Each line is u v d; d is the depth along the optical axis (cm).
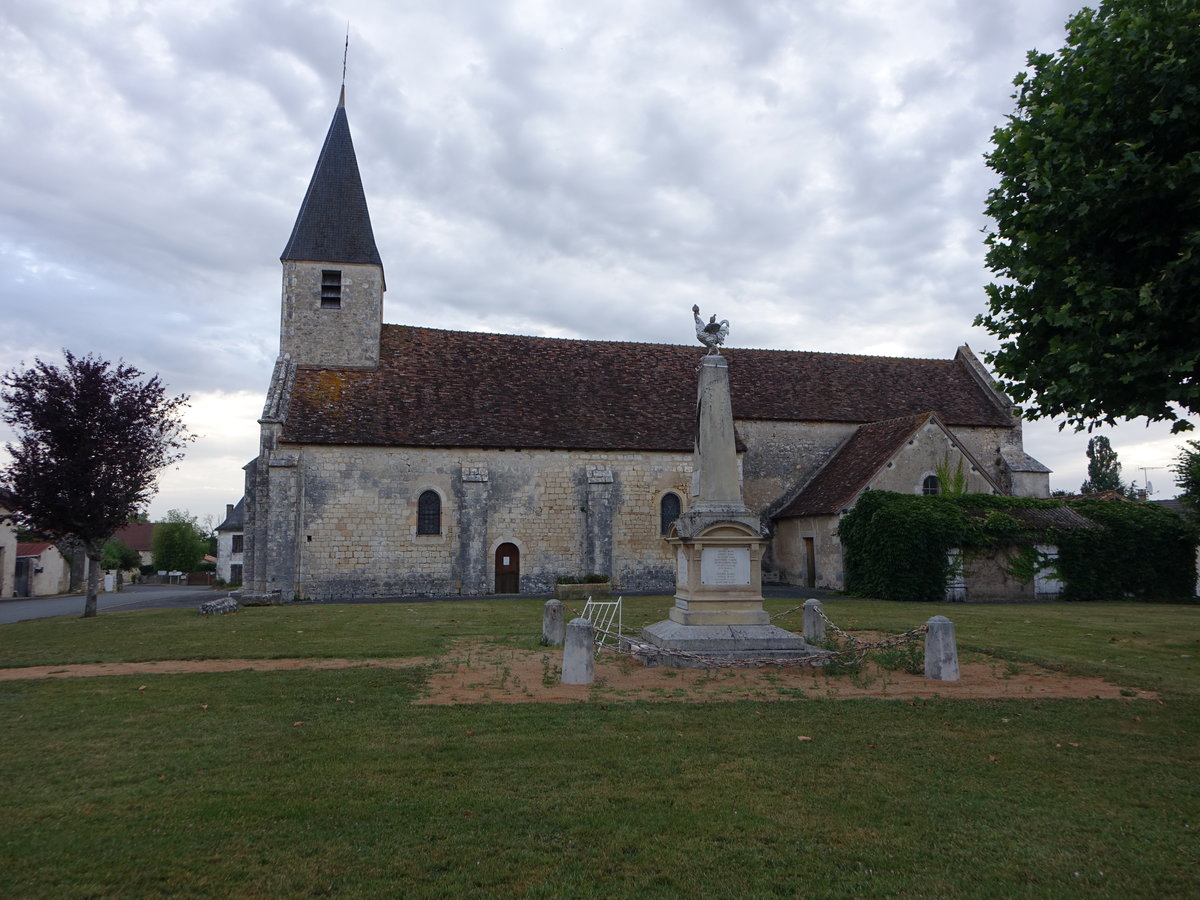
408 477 2578
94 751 697
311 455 2516
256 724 790
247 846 489
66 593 4588
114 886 437
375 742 719
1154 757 686
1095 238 853
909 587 2347
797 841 500
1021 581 2491
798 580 2864
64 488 2102
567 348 3130
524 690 957
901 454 2642
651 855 478
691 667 1085
